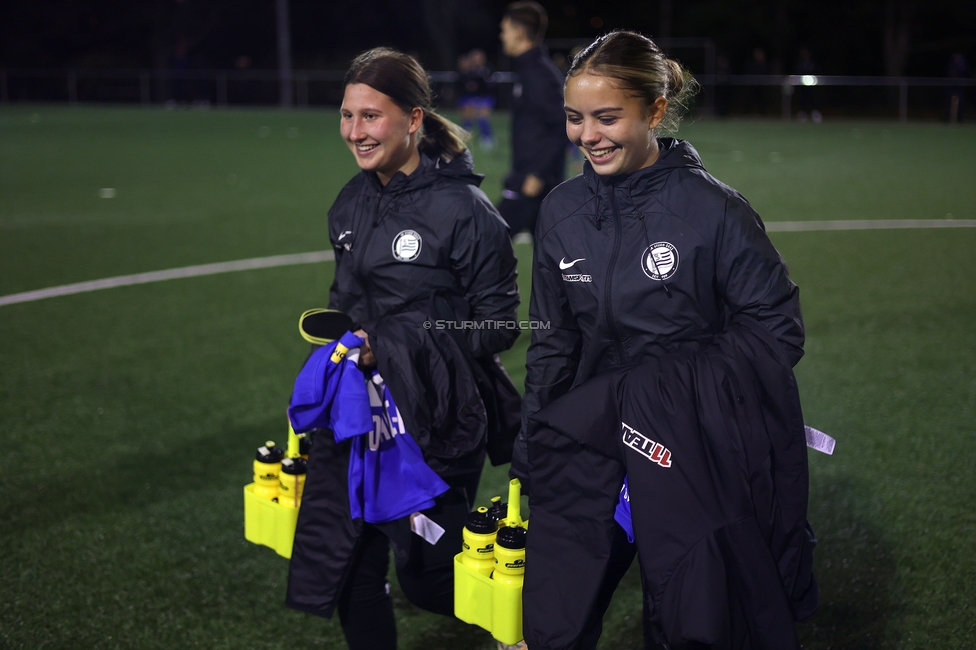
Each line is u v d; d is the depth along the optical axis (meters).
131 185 13.17
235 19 40.06
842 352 5.59
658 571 1.86
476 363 2.50
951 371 5.21
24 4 38.22
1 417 4.64
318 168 15.31
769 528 1.92
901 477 3.91
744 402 1.90
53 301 6.85
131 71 36.06
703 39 34.25
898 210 11.02
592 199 2.03
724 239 1.94
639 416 1.92
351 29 40.69
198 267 7.99
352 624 2.45
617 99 1.88
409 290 2.44
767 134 22.86
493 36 39.59
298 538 2.39
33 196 12.05
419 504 2.31
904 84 27.44
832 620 2.95
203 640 2.91
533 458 2.06
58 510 3.72
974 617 2.93
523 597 2.03
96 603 3.09
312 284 7.40
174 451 4.27
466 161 2.47
